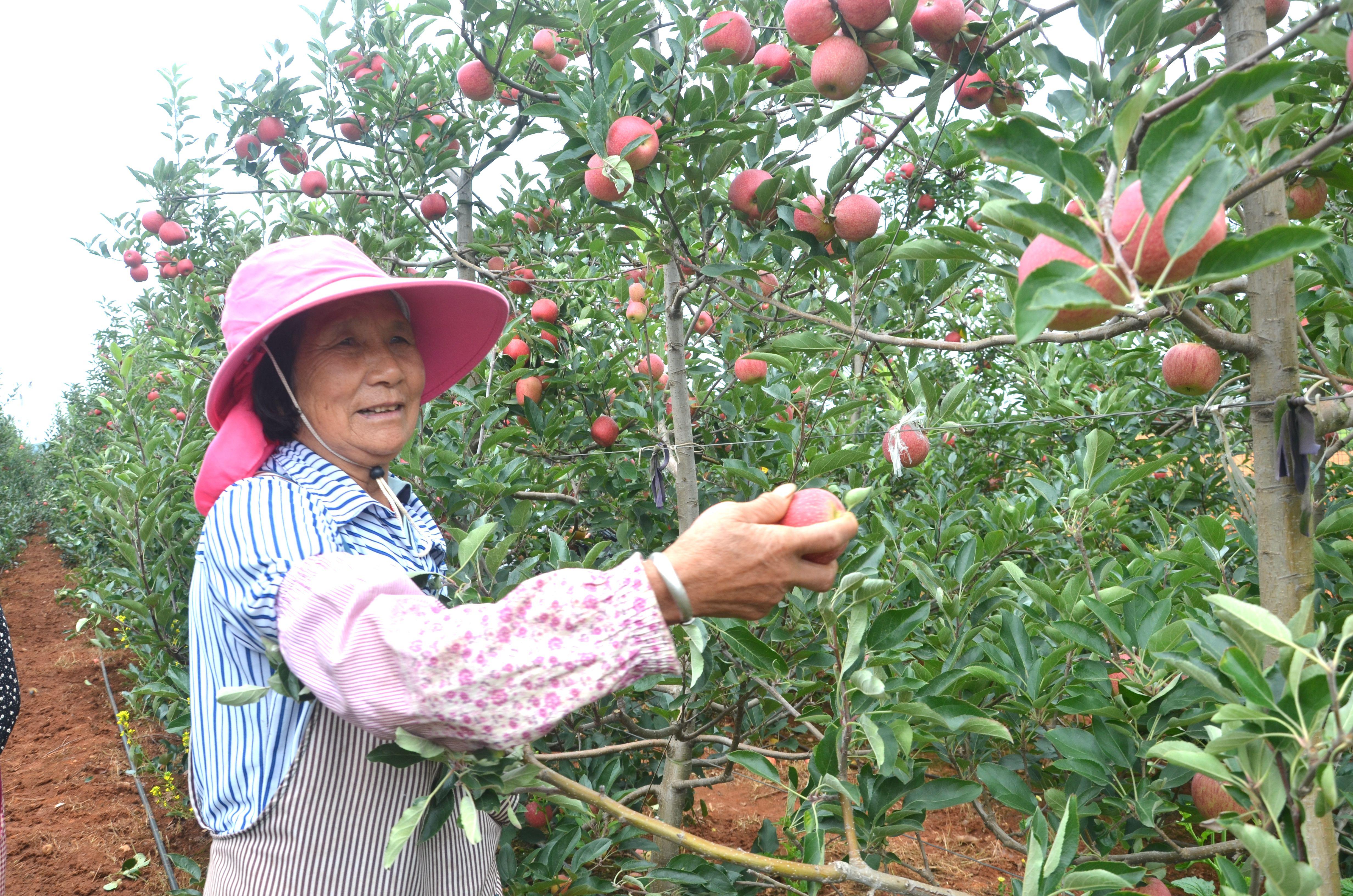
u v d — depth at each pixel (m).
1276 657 1.33
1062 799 1.85
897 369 2.61
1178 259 0.96
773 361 2.38
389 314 1.65
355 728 1.42
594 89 2.20
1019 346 0.87
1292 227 0.82
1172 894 2.88
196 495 1.58
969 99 2.08
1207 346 1.79
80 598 9.26
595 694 1.13
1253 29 1.33
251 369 1.63
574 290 4.20
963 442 4.77
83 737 5.98
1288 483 1.36
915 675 2.16
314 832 1.40
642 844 2.76
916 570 2.36
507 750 1.16
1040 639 2.41
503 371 3.82
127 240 6.50
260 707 1.42
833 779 1.64
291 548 1.30
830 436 3.40
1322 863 1.29
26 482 14.92
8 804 4.93
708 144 2.18
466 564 1.99
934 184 3.19
